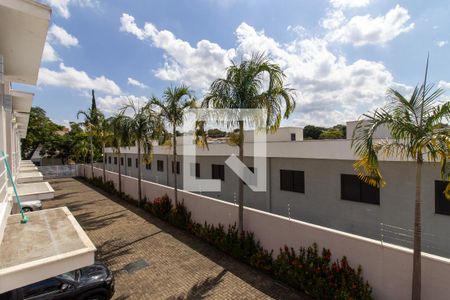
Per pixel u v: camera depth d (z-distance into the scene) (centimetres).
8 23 414
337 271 656
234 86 888
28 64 579
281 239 822
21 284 309
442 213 877
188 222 1222
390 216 987
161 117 1420
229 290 721
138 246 1041
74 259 346
